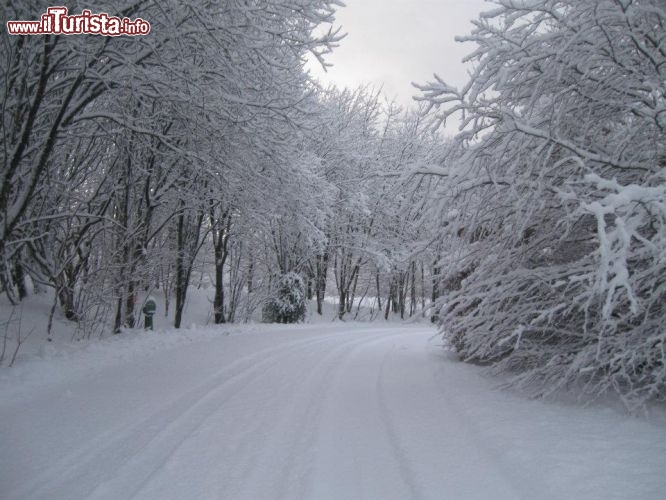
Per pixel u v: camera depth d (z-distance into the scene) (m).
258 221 14.45
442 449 4.28
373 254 27.31
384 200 26.28
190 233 16.91
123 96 10.02
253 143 10.23
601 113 6.02
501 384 6.23
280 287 23.08
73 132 10.41
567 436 4.33
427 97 6.14
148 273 15.67
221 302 18.50
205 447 4.42
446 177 6.47
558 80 5.51
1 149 8.84
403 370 8.44
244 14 8.59
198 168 10.54
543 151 5.75
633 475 3.43
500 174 6.23
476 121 6.20
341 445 4.45
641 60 5.69
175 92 8.98
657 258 4.39
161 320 17.89
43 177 10.30
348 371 8.31
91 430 4.89
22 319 10.94
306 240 19.69
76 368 7.77
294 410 5.66
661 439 4.12
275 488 3.56
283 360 9.41
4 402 5.75
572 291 5.82
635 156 5.59
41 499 3.45
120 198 13.22
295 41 9.69
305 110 10.16
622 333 5.13
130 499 3.42
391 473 3.80
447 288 9.12
